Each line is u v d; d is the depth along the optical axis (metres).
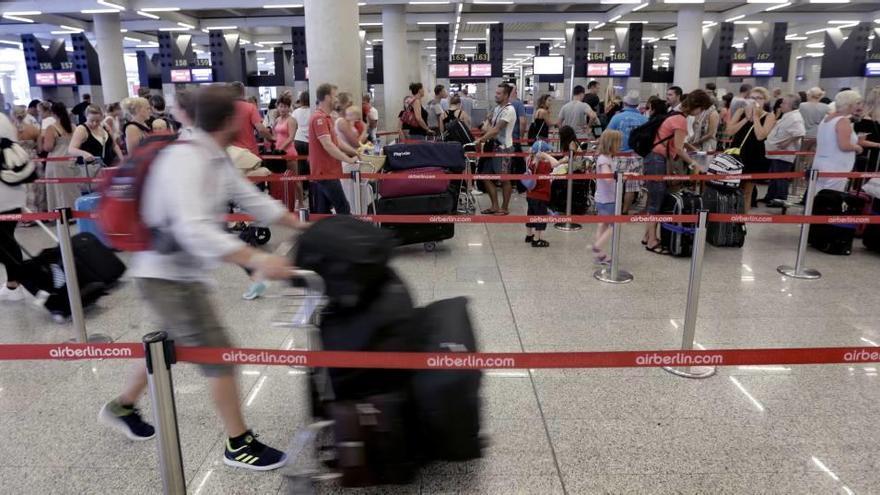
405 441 1.79
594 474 2.47
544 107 10.30
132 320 4.23
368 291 1.88
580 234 6.95
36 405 3.05
